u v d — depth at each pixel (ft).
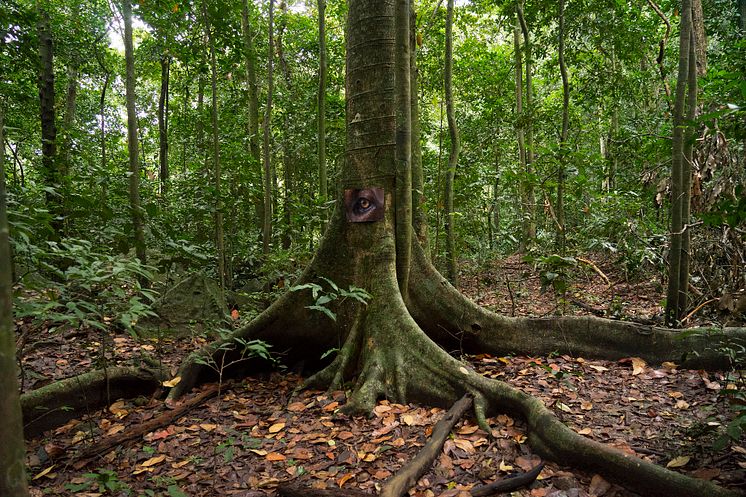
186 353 16.90
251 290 26.14
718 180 18.19
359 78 14.53
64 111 45.55
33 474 9.70
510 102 46.55
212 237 25.32
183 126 39.01
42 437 11.48
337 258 14.64
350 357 13.51
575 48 32.55
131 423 12.00
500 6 32.99
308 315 14.76
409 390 12.27
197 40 22.65
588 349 15.17
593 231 28.25
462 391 11.65
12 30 20.92
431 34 33.58
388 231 14.32
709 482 7.57
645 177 24.99
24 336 11.40
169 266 19.31
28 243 9.80
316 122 35.42
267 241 24.80
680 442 9.67
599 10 28.40
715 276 18.66
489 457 9.59
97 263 9.68
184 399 13.33
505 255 41.32
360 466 9.34
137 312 9.34
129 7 18.84
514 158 48.19
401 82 13.75
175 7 20.16
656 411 11.21
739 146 18.74
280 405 12.78
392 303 13.64
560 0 24.89
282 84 39.58
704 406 11.17
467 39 43.60
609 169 31.78
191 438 11.03
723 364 13.33
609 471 8.52
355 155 14.58
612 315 19.12
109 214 16.55
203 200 23.77
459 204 27.86
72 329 16.94
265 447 10.35
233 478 9.23
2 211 3.58
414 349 12.75
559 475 8.82
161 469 9.73
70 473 9.71
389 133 14.37
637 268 24.86
